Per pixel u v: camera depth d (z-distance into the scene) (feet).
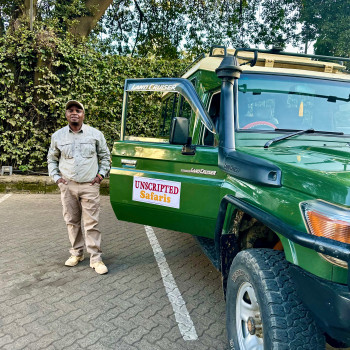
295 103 11.14
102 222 21.65
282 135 10.32
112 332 9.98
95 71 30.94
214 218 10.47
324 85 11.65
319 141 10.21
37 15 39.17
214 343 9.70
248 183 8.64
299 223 6.58
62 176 13.50
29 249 16.20
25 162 30.71
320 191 6.50
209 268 14.85
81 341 9.51
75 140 13.12
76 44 31.53
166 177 11.44
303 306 6.68
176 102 18.40
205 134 12.77
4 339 9.46
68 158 13.11
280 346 6.40
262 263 7.30
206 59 12.87
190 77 14.96
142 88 12.21
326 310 5.95
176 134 9.84
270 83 11.26
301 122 10.94
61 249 16.34
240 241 9.72
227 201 9.04
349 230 5.82
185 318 10.88
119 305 11.49
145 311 11.19
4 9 39.11
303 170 7.04
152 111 27.91
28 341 9.41
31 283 12.76
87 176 13.28
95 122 31.76
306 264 6.41
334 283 5.98
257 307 7.45
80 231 14.32
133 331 10.08
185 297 12.24
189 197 10.93
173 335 9.98
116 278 13.51
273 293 6.77
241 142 9.93
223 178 10.25
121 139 12.98
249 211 7.88
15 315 10.63
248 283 7.70
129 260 15.44
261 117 10.75
